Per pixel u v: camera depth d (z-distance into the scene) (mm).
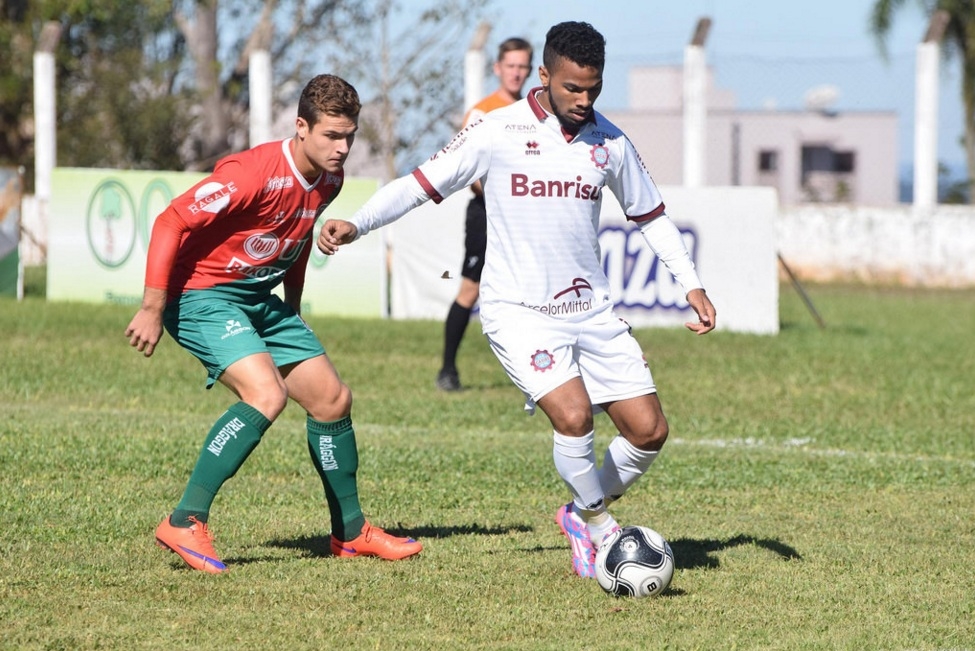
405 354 32656
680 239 13180
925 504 16781
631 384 12547
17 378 26453
